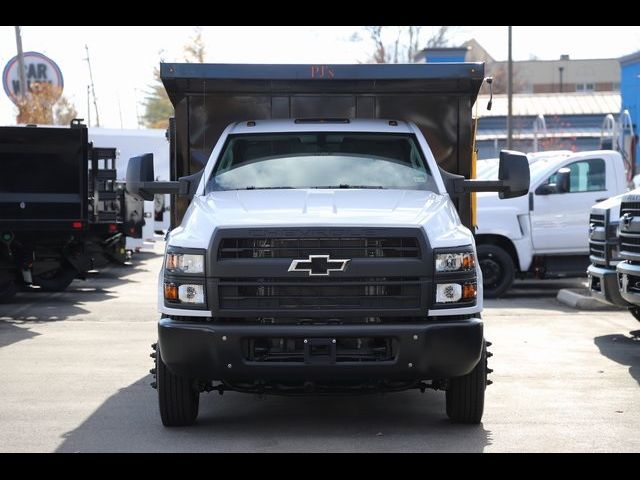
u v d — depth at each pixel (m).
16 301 16.75
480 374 7.40
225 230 6.89
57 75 37.78
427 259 6.86
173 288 6.98
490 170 18.47
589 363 10.42
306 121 8.85
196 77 8.57
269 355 6.87
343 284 6.83
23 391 9.04
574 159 16.50
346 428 7.61
